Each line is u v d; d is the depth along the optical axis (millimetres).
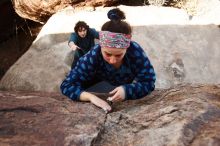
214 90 2244
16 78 6441
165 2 9031
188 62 6676
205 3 8898
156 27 7188
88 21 7309
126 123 1944
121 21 1969
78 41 4762
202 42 7121
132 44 2094
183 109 1921
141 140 1769
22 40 9391
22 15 8977
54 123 1908
